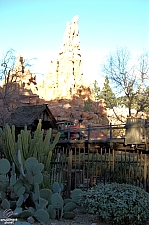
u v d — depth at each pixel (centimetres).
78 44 4853
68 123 2498
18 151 853
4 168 866
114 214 725
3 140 999
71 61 4647
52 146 988
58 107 3753
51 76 4603
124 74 3177
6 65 2708
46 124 2059
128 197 734
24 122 1875
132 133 1248
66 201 851
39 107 1995
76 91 4356
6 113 2650
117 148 1376
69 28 4931
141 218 738
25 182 835
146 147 1223
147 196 767
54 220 796
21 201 811
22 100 3569
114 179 1097
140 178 996
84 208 810
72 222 779
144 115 3347
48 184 905
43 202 790
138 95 3142
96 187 822
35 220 780
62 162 1009
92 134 3219
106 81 4212
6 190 866
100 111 4059
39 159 929
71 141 1541
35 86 4306
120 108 3769
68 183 970
